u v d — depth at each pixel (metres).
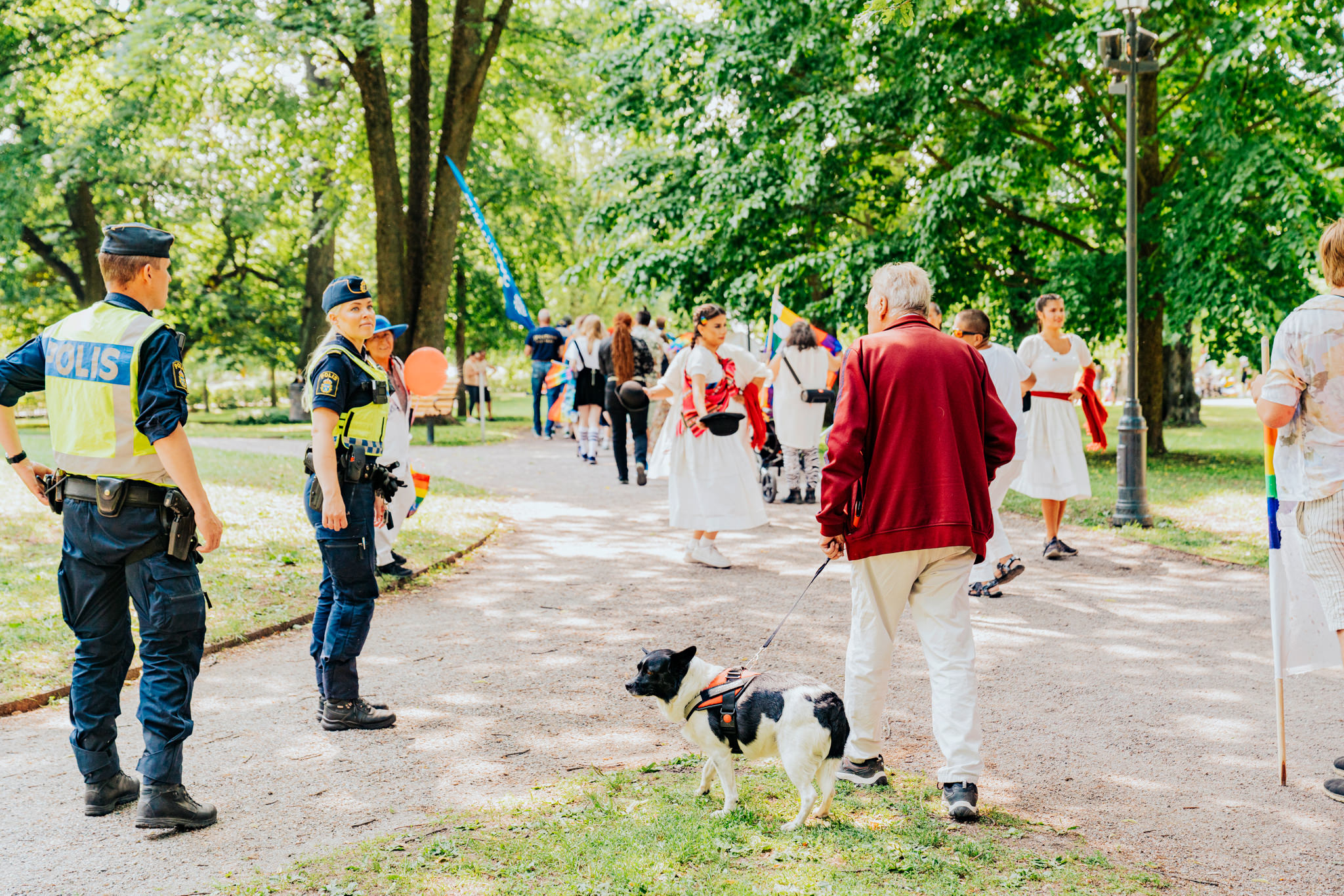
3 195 21.20
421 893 2.85
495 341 32.25
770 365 11.46
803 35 15.02
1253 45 12.88
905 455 3.49
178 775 3.38
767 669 5.16
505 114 24.91
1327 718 4.39
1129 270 9.31
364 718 4.36
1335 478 3.59
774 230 16.47
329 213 25.38
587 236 18.66
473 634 5.95
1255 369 14.16
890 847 3.13
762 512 7.93
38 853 3.19
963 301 15.84
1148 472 13.05
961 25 14.31
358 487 4.38
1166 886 2.93
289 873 2.98
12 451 3.51
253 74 20.02
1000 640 5.70
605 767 3.90
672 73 16.98
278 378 48.47
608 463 15.37
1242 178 12.55
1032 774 3.80
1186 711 4.50
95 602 3.46
